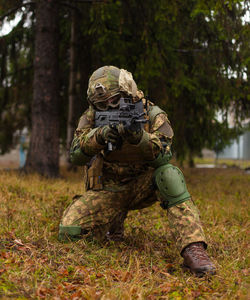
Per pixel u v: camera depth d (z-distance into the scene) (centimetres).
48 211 579
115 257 381
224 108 1139
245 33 857
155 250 421
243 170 1855
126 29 1091
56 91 1154
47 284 305
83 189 799
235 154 3262
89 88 398
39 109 1134
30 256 347
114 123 355
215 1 872
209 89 1146
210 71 1056
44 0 1127
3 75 1196
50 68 1139
